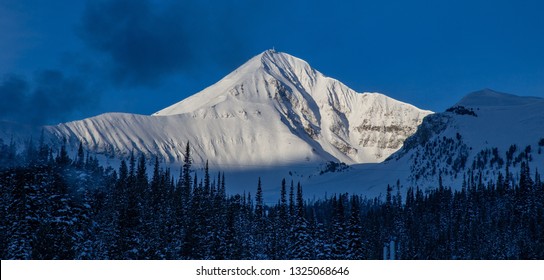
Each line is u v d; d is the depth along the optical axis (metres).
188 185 137.88
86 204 80.00
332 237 111.31
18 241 74.44
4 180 79.44
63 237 74.81
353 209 108.44
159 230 109.00
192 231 115.56
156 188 137.00
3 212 76.69
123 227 94.69
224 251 113.44
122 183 127.75
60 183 79.12
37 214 76.12
